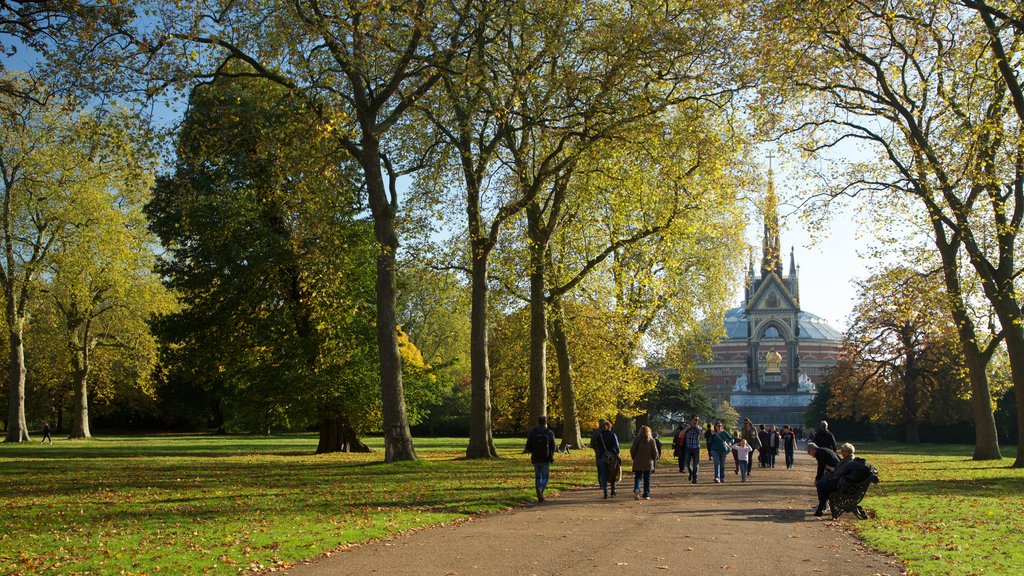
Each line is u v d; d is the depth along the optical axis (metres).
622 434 63.41
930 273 33.69
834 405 74.75
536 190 29.97
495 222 31.02
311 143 24.56
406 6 23.73
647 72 28.50
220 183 36.81
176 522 14.49
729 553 11.94
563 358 43.12
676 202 31.38
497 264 37.44
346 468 27.38
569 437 42.72
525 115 27.58
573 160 30.14
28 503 17.44
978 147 25.52
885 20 25.44
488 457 32.44
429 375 43.69
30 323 60.91
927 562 11.27
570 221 37.25
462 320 79.44
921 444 72.62
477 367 32.84
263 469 27.67
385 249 26.94
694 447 26.05
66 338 56.97
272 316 38.53
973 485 23.92
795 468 36.06
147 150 23.52
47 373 67.50
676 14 27.72
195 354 39.84
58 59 21.72
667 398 73.44
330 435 41.53
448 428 83.44
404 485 21.64
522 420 64.31
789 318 126.06
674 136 28.19
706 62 27.91
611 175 30.17
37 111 42.12
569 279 40.16
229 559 11.01
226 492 19.78
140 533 13.26
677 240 34.09
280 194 27.61
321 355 36.62
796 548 12.55
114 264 48.91
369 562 11.05
